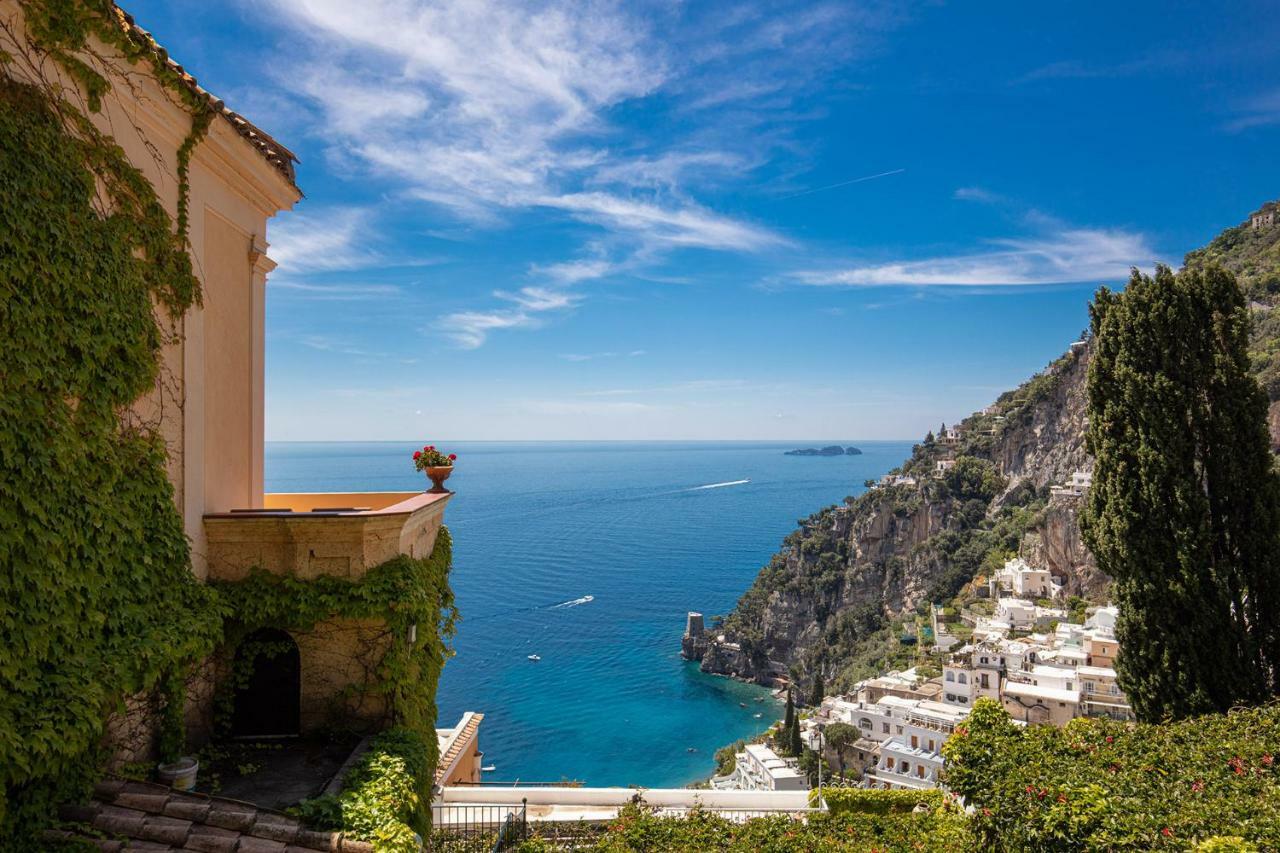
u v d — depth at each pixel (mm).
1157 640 13000
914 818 13383
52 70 5797
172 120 7484
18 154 5344
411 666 8664
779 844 11242
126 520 6535
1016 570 89000
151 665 6406
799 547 120875
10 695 5125
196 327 8023
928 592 100625
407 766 7430
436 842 12203
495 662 107250
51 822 5547
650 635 126062
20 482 5273
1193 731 10375
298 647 8391
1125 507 13344
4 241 5152
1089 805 7582
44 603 5484
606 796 15445
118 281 6484
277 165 9859
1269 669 12570
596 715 87250
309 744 8203
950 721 58844
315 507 11977
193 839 5867
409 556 8836
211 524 8094
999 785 8492
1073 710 56812
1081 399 103500
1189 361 13227
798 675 100625
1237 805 7480
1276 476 12859
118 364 6480
